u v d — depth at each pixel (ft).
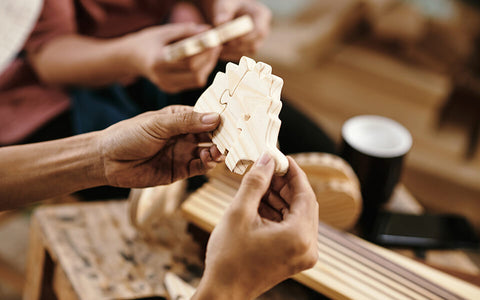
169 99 3.63
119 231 2.67
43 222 2.61
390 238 2.91
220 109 1.81
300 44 7.03
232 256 1.56
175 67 2.87
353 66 7.19
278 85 1.68
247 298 1.64
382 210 3.12
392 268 2.32
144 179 2.10
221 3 3.58
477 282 2.49
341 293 2.15
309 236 1.61
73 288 2.29
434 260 2.85
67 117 3.68
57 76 3.50
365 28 7.75
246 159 1.67
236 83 1.76
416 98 6.87
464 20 7.18
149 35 3.12
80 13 3.91
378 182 2.97
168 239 2.68
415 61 7.25
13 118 3.45
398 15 7.42
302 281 2.24
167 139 1.91
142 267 2.49
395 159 2.91
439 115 6.77
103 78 3.43
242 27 2.58
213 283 1.57
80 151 2.00
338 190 2.56
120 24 4.03
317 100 7.14
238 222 1.56
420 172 6.28
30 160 2.01
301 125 3.69
